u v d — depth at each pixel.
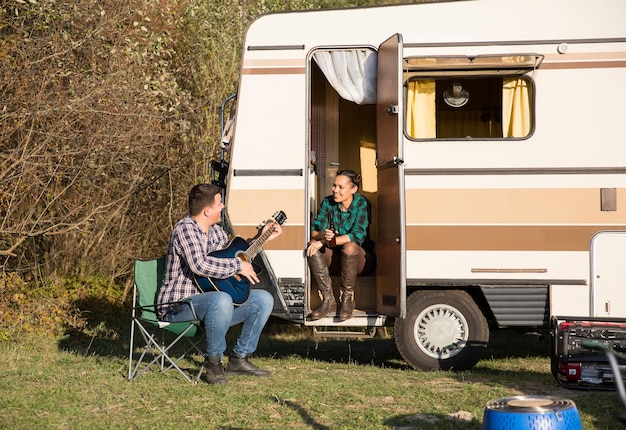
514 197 7.29
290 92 7.53
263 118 7.52
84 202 10.40
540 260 7.25
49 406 5.75
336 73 7.57
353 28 7.53
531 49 7.35
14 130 8.95
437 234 7.31
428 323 7.40
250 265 6.54
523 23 7.38
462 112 7.50
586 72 7.30
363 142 8.62
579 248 7.24
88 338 9.34
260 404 5.76
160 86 10.07
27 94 9.03
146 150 10.70
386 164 7.26
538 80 7.33
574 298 7.23
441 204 7.32
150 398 5.98
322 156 8.64
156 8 10.48
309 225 7.48
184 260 6.50
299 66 7.53
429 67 7.36
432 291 7.39
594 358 6.17
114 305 11.55
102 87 9.20
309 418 5.37
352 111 8.66
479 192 7.31
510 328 7.70
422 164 7.35
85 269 12.05
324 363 7.80
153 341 6.74
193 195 6.56
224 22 11.84
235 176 7.51
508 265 7.27
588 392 6.21
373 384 6.44
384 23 7.51
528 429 3.38
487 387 6.36
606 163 7.25
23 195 9.38
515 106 7.41
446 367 7.35
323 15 7.55
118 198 11.25
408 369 7.51
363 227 7.54
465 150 7.33
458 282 7.29
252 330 6.81
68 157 9.70
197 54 11.70
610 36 7.30
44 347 8.59
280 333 10.42
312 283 7.80
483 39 7.39
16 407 5.76
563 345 6.29
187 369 7.16
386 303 7.27
